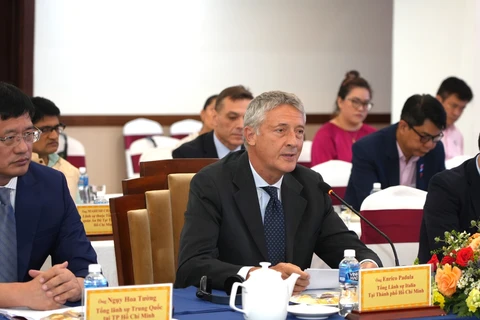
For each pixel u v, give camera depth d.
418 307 2.45
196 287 2.81
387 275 2.42
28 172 2.88
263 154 3.02
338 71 9.91
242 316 2.40
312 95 9.84
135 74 9.19
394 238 3.88
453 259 2.54
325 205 3.25
